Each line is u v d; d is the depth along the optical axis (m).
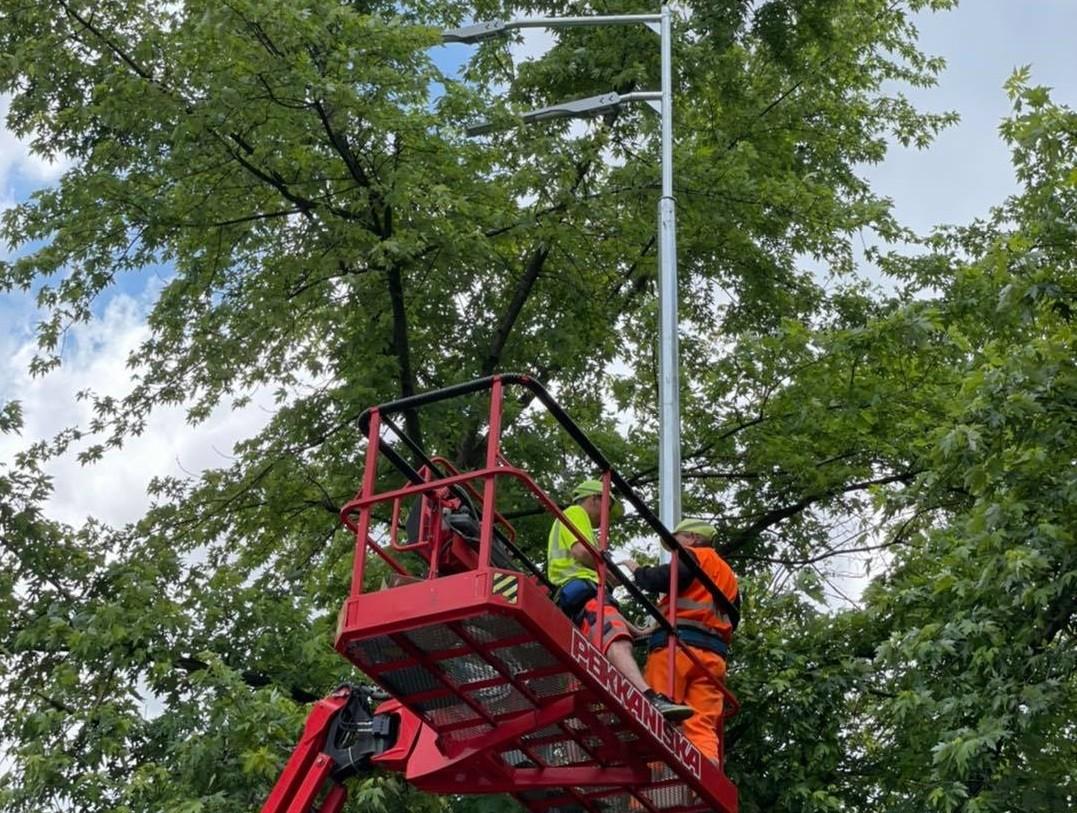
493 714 9.12
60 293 18.75
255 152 17.11
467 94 17.52
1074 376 13.38
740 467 19.94
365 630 8.32
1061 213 14.39
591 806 10.27
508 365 19.59
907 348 17.36
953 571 14.37
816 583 16.39
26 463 17.48
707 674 9.87
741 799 15.59
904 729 14.77
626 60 20.03
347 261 17.52
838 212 19.73
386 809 14.18
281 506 19.38
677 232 19.97
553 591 9.84
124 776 14.34
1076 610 13.62
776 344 17.52
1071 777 13.20
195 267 18.50
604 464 9.28
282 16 16.27
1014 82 14.66
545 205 18.50
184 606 15.85
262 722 13.80
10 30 18.48
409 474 9.55
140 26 18.16
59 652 15.71
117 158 18.22
